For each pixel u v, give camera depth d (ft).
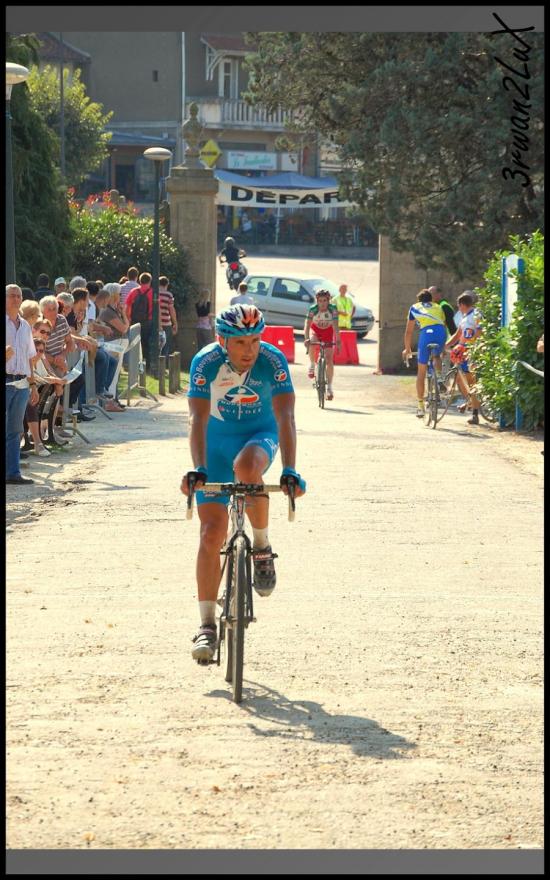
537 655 55.42
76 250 238.48
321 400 176.86
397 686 50.52
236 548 48.60
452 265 207.10
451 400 160.45
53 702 47.50
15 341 95.86
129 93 543.39
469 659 54.65
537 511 92.84
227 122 543.80
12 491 96.27
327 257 528.22
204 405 49.85
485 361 150.10
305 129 230.89
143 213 526.16
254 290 327.47
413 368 249.75
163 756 41.86
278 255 527.40
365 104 208.13
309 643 56.70
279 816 37.17
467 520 88.63
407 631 59.11
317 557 75.66
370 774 40.65
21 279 206.18
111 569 71.26
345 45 210.59
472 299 156.66
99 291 159.22
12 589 66.03
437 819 37.27
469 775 40.78
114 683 50.08
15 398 97.09
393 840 35.76
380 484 103.65
